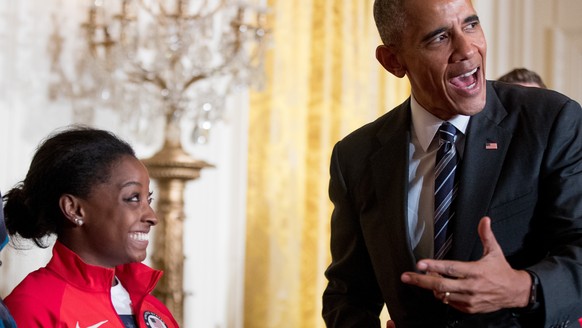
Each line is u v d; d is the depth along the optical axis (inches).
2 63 155.3
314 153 183.6
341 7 185.8
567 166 78.6
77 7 161.8
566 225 77.4
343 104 185.5
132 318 83.1
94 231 79.7
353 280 90.3
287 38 180.9
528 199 79.0
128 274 84.4
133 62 151.6
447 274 68.9
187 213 173.5
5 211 80.7
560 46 215.5
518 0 214.2
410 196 84.1
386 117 89.7
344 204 89.9
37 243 82.0
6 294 151.7
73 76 160.9
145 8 152.6
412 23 79.8
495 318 78.7
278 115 180.1
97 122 163.2
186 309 172.7
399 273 83.0
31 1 158.2
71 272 78.6
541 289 72.1
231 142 177.9
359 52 187.0
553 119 79.9
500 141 80.8
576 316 75.5
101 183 79.6
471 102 79.0
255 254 178.9
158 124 167.3
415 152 85.0
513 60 214.7
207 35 154.6
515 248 79.3
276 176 180.1
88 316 77.7
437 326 82.2
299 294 181.6
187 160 145.6
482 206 79.2
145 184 81.7
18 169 156.1
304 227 183.0
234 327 177.2
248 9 175.0
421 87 81.4
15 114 156.0
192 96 171.0
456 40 78.3
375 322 87.6
